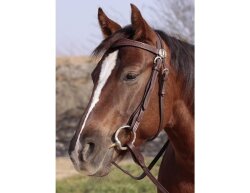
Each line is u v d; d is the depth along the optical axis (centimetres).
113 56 230
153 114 235
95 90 228
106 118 224
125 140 230
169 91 241
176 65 244
